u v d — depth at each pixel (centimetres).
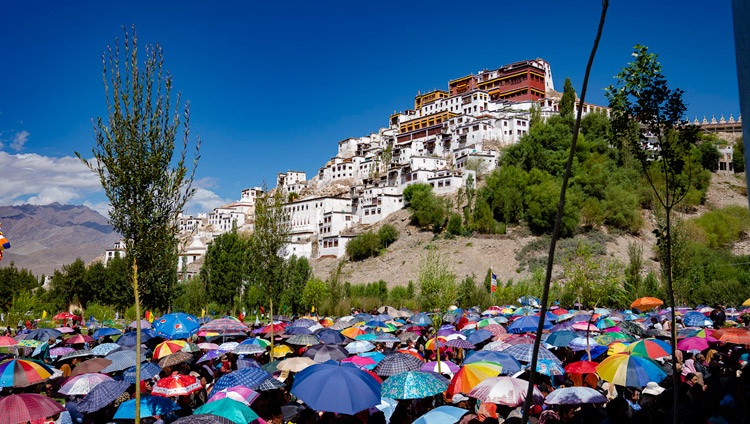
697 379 1814
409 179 17250
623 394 1848
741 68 520
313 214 18525
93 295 10181
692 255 6234
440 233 14275
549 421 1387
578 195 13775
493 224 13638
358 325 3519
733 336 1947
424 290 2280
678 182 1218
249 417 1345
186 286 9825
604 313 3625
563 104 17475
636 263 6975
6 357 2355
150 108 1345
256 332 3444
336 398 1323
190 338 3180
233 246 9088
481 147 17588
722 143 17400
